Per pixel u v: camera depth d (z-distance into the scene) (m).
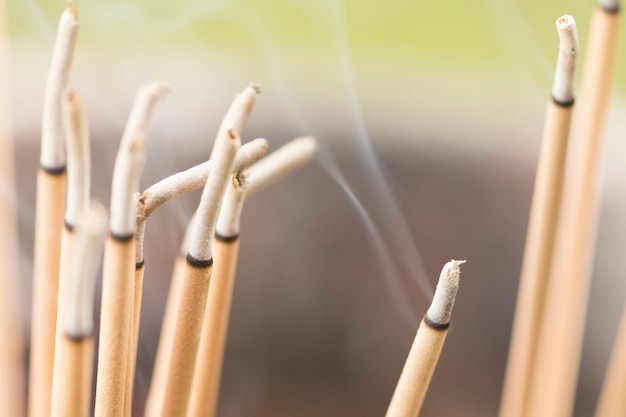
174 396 0.29
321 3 0.73
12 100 0.65
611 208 0.68
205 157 0.68
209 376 0.31
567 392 0.36
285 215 0.67
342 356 0.67
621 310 0.68
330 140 0.69
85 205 0.27
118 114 0.68
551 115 0.31
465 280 0.68
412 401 0.28
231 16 0.72
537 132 0.70
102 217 0.26
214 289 0.30
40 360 0.31
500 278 0.68
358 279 0.67
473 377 0.68
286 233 0.67
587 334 0.68
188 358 0.28
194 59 0.71
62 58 0.28
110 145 0.67
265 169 0.32
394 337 0.67
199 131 0.68
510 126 0.71
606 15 0.32
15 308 0.38
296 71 0.72
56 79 0.29
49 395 0.31
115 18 0.69
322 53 0.73
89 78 0.68
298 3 0.73
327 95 0.71
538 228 0.32
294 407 0.67
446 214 0.68
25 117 0.65
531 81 0.72
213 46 0.72
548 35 0.70
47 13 0.67
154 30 0.70
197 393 0.31
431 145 0.69
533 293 0.33
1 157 0.36
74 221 0.27
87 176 0.27
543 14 0.70
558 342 0.35
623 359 0.35
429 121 0.70
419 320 0.67
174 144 0.68
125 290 0.27
